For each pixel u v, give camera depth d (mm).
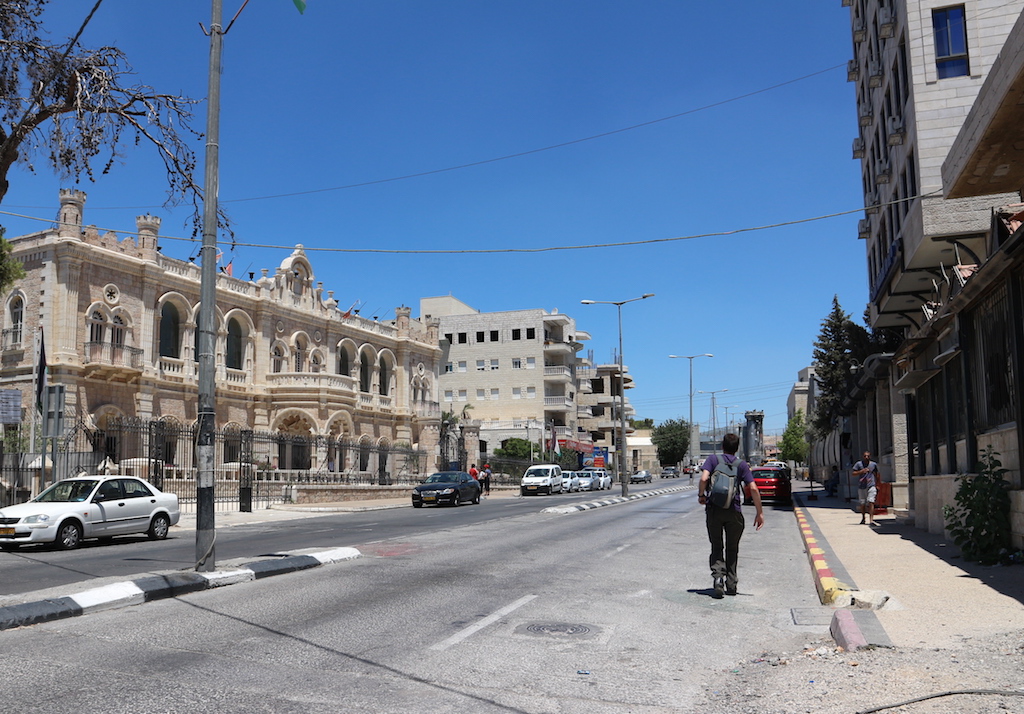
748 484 10273
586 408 99625
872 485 20609
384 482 45844
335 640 7438
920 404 19547
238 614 8664
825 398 52281
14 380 35844
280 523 25766
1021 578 9984
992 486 11648
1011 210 15500
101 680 6016
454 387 88812
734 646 7469
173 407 41156
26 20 10391
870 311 36156
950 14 24234
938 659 6148
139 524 19109
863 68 34125
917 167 24141
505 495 54688
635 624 8391
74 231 36188
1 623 7809
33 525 16641
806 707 5336
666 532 19406
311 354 51000
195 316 43125
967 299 13141
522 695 5812
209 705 5426
